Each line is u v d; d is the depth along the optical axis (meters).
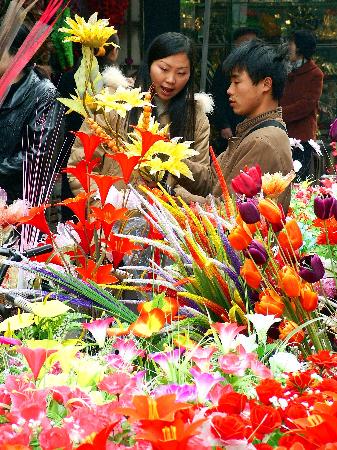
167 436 2.49
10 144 8.23
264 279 4.69
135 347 4.07
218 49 18.66
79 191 7.86
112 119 7.41
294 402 3.29
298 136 17.17
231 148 7.86
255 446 2.92
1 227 5.72
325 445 2.73
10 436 2.91
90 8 15.66
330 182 6.99
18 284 5.38
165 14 17.41
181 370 3.75
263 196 5.28
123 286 5.18
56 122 8.38
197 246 5.04
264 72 7.59
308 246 7.34
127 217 5.43
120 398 3.17
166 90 8.08
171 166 5.86
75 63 13.19
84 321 5.18
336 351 5.02
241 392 3.70
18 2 6.05
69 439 2.82
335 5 19.53
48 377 3.57
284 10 19.25
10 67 5.66
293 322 4.56
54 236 5.57
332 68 20.00
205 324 5.01
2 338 4.09
